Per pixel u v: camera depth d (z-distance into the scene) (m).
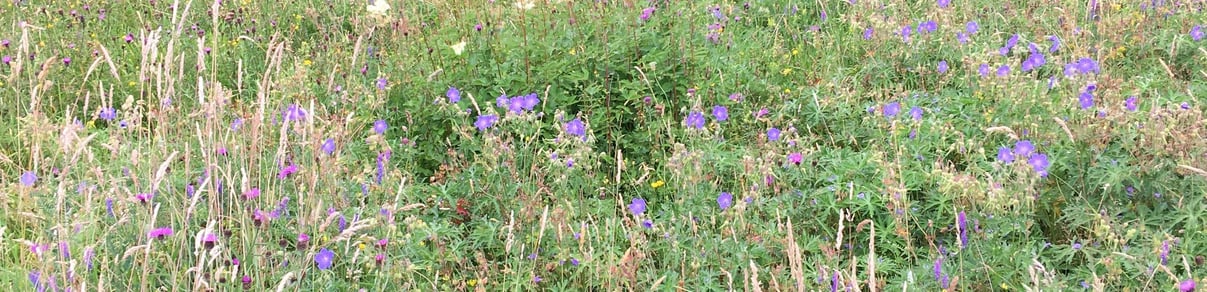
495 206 3.74
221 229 2.94
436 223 3.62
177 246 3.14
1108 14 5.14
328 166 3.39
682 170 3.60
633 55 4.72
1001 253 3.19
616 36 4.73
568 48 4.63
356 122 4.32
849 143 4.20
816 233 3.59
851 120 4.39
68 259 2.93
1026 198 3.17
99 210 3.23
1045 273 2.91
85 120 4.65
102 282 2.60
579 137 3.81
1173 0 5.26
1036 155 3.24
